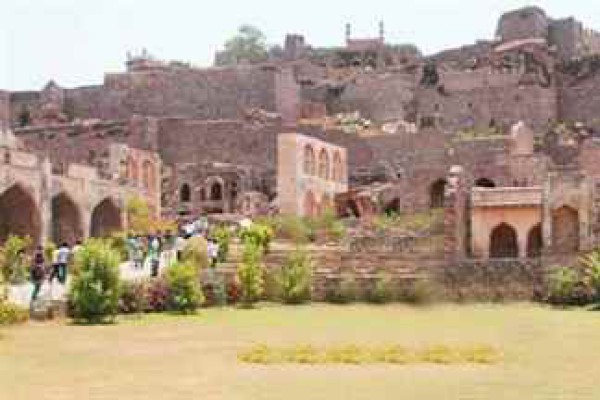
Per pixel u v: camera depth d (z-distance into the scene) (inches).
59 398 1198.9
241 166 4443.9
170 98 5182.1
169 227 3385.8
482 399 1206.3
